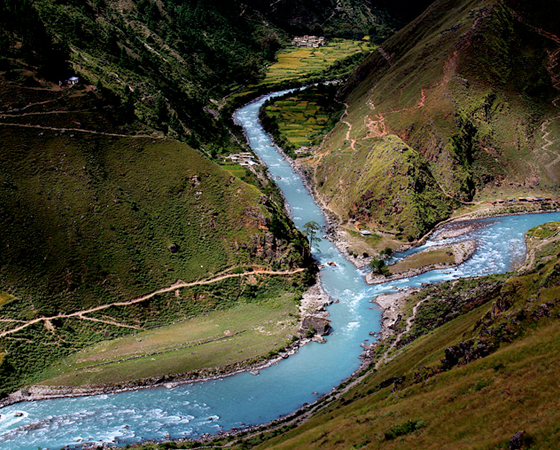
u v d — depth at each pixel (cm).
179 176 16225
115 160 15800
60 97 16500
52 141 15188
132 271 13825
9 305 12194
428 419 6838
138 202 15238
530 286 8575
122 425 9950
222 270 14762
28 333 11869
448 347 8350
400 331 12519
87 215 14312
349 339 12731
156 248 14575
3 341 11569
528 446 5509
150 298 13525
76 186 14675
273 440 8706
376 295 14712
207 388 11044
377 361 11412
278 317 13538
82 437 9581
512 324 7806
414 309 13400
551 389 6225
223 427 9862
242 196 16262
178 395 10825
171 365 11512
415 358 9719
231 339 12581
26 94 16025
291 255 15638
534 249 16400
